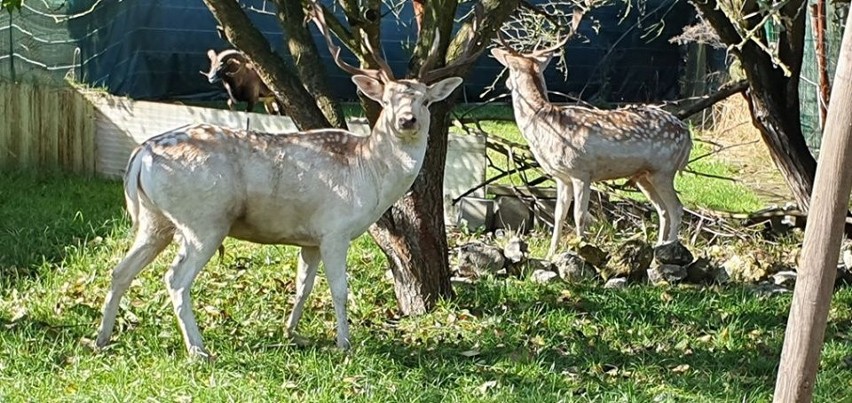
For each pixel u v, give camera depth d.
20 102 11.60
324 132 5.80
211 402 4.90
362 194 5.71
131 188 5.55
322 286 7.02
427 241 6.68
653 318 6.77
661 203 8.92
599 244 8.87
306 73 6.86
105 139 11.73
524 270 7.64
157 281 6.95
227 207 5.52
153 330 5.93
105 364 5.34
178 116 11.48
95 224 8.75
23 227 8.50
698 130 16.64
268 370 5.37
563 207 8.73
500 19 6.64
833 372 5.80
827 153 3.51
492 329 6.31
